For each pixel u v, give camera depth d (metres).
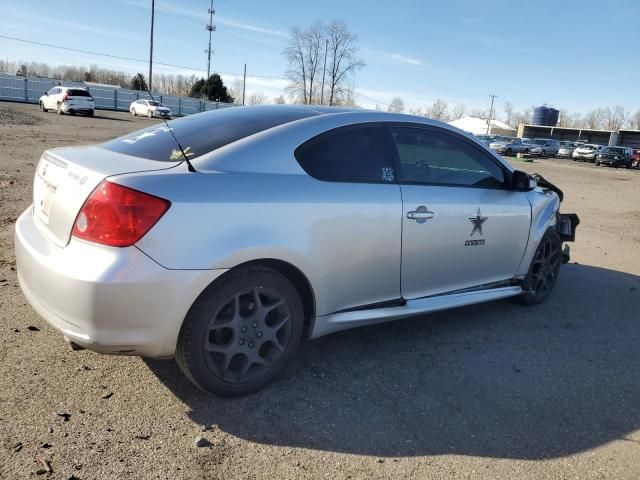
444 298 3.83
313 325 3.18
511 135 95.12
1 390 2.84
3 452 2.38
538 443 2.79
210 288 2.69
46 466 2.32
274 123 3.25
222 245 2.65
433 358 3.64
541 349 3.94
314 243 3.00
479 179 4.04
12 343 3.34
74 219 2.58
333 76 62.75
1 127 19.98
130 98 53.78
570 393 3.33
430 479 2.45
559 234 5.01
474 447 2.71
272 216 2.83
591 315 4.75
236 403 2.92
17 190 8.09
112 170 2.64
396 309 3.52
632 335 4.37
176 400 2.90
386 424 2.84
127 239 2.47
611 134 73.06
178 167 2.75
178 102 56.84
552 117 88.94
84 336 2.50
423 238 3.54
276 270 2.96
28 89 46.88
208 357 2.77
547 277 4.95
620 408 3.20
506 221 4.14
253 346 2.94
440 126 3.83
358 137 3.37
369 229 3.23
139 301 2.49
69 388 2.92
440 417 2.95
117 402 2.83
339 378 3.28
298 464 2.48
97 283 2.42
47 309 2.62
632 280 5.99
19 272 2.97
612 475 2.57
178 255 2.55
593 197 15.41
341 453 2.59
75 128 23.39
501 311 4.68
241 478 2.37
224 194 2.71
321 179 3.11
